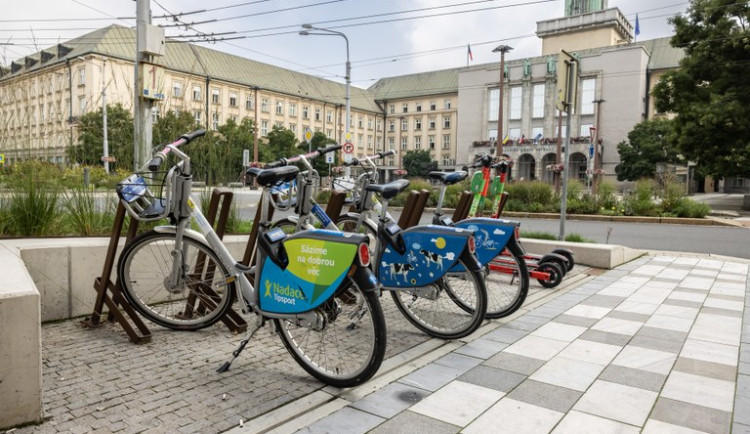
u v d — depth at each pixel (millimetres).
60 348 3500
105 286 3883
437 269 3857
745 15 21766
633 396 2953
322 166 42156
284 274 3053
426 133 84500
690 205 16109
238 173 6566
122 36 48406
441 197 4801
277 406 2721
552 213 17109
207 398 2797
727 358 3613
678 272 7141
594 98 62469
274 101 69500
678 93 23781
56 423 2463
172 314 4211
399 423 2580
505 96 67938
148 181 3994
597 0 79312
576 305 5160
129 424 2475
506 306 4539
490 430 2527
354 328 3418
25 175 4828
